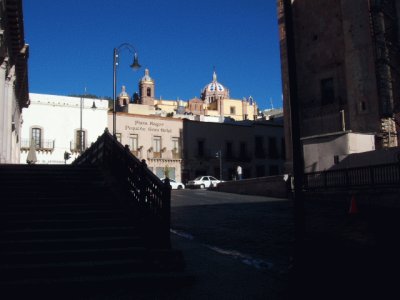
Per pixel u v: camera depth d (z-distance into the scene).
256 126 66.44
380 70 29.34
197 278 8.39
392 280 6.91
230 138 63.88
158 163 58.34
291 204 22.83
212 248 11.34
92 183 12.55
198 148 61.31
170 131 59.75
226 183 35.56
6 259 7.95
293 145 7.65
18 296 7.07
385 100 28.89
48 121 52.59
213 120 70.38
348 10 31.41
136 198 10.46
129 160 11.42
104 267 7.99
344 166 23.48
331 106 32.38
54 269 7.72
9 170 13.45
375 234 11.92
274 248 11.38
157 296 7.21
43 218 9.71
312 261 7.21
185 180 59.69
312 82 34.06
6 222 9.13
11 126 25.61
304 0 35.06
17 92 31.38
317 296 6.80
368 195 19.16
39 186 11.91
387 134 28.61
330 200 21.47
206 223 16.28
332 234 12.51
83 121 54.31
